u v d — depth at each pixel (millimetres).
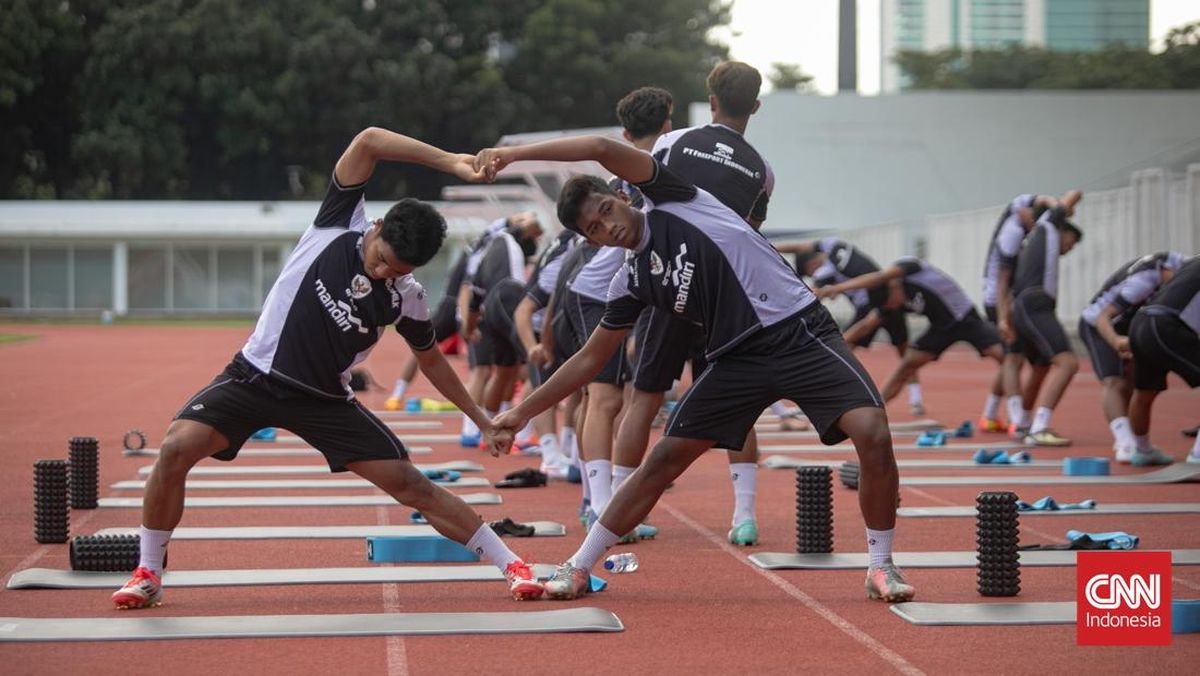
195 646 4922
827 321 5625
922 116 38094
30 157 56625
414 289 5344
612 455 7480
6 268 47719
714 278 5512
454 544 6660
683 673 4586
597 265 7387
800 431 13656
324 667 4633
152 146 52312
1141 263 10242
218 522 7883
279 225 47938
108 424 14148
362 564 6594
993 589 5777
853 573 6387
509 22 57281
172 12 52312
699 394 5648
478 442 12203
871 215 38156
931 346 13047
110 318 45219
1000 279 12211
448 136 55094
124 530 7570
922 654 4848
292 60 52281
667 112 7129
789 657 4816
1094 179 38125
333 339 5270
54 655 4781
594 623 5234
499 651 4879
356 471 5555
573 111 56406
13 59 51938
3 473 10141
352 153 5250
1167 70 63062
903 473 10234
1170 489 9273
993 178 38125
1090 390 18969
